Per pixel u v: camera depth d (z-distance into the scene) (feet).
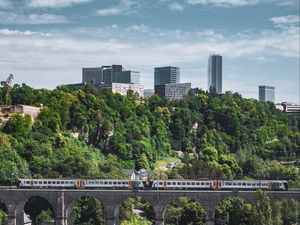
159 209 522.47
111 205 527.40
